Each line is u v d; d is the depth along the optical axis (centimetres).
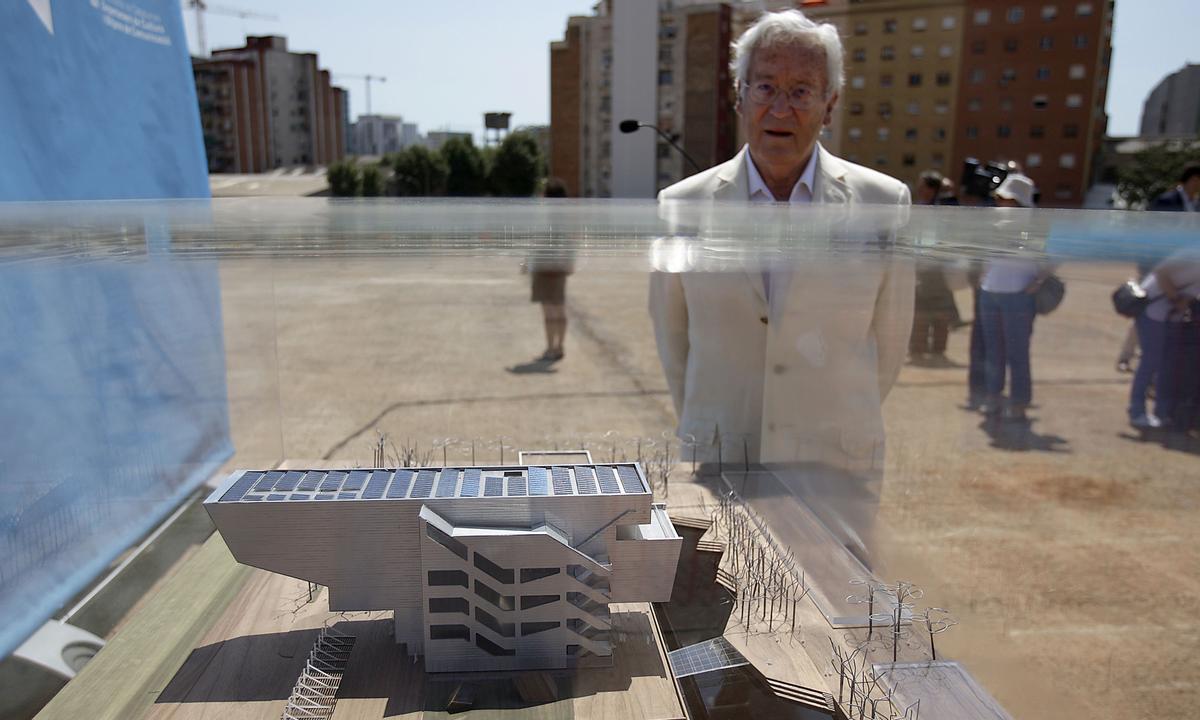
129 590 107
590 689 92
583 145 4631
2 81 137
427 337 327
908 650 97
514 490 94
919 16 3353
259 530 92
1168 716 77
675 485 149
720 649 99
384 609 95
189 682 91
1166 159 3250
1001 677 90
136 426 119
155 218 101
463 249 109
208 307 141
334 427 240
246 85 6244
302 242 107
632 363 345
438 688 91
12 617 96
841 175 166
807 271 116
